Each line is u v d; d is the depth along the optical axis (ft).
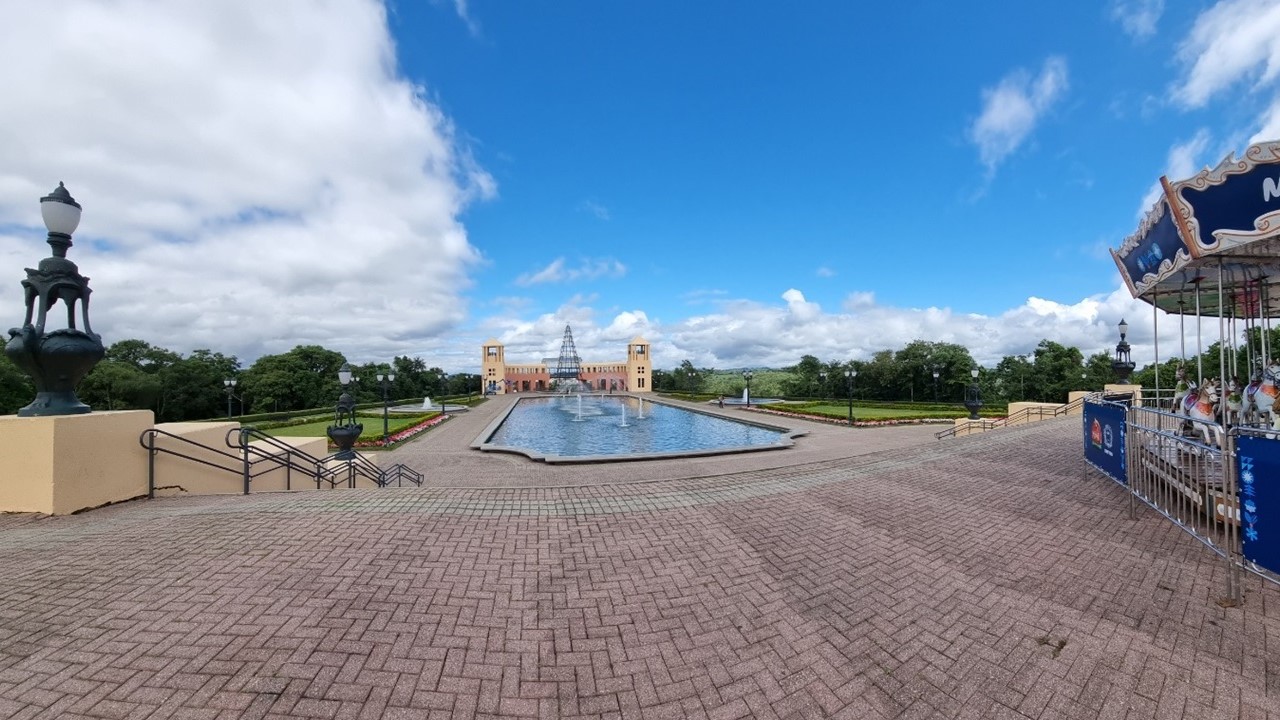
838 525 17.40
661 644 9.83
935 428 69.97
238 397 142.92
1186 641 9.95
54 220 17.78
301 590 11.27
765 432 73.41
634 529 16.67
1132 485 18.74
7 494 16.51
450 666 8.82
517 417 106.93
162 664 8.42
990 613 11.18
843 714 7.93
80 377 18.47
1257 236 14.17
